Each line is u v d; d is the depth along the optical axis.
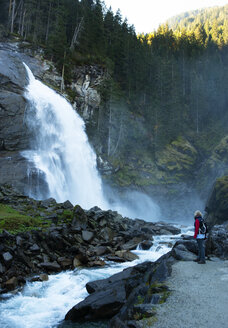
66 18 56.72
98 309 6.97
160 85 67.62
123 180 47.97
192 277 7.24
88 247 14.45
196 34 102.81
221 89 69.75
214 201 31.58
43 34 54.75
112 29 70.75
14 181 24.53
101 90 50.41
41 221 15.26
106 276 10.66
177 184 53.38
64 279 10.35
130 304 6.73
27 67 38.91
